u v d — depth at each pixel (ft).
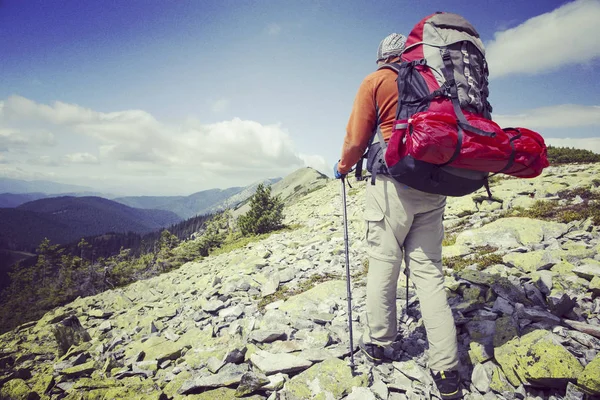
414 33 9.07
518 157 7.46
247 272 31.14
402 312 14.16
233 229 143.13
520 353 9.29
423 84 8.20
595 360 7.98
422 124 7.27
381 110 8.96
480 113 8.28
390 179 9.21
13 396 14.10
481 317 11.89
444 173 7.79
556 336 9.70
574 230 21.45
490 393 9.23
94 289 113.60
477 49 8.53
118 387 12.98
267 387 10.69
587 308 12.02
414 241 9.55
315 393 9.95
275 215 82.07
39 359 21.16
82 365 16.43
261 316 18.85
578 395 7.90
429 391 9.46
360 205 69.82
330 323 15.23
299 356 11.93
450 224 33.50
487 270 16.96
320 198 113.29
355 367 10.82
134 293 40.75
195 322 21.07
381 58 9.76
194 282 36.27
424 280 9.36
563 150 71.20
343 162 10.19
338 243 37.22
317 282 23.86
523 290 13.39
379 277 10.08
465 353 10.76
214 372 12.66
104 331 25.09
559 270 15.12
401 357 11.29
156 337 18.71
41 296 181.37
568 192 31.78
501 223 24.56
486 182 8.57
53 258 295.48
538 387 8.80
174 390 12.26
